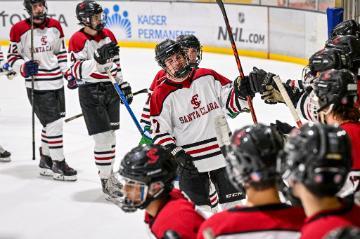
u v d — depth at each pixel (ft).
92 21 22.99
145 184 11.59
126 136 31.40
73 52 23.34
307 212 9.43
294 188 9.56
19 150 29.86
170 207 11.44
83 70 22.76
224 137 15.40
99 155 23.62
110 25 54.49
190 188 17.63
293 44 46.34
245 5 48.83
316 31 44.01
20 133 32.53
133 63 48.26
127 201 11.86
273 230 9.85
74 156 29.01
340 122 13.42
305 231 9.20
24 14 54.29
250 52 49.34
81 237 20.80
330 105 13.39
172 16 52.49
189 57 20.93
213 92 17.38
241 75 17.01
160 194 11.72
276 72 44.27
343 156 9.18
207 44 51.60
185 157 16.99
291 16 45.93
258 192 10.13
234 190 17.57
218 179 17.61
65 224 21.85
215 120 15.66
